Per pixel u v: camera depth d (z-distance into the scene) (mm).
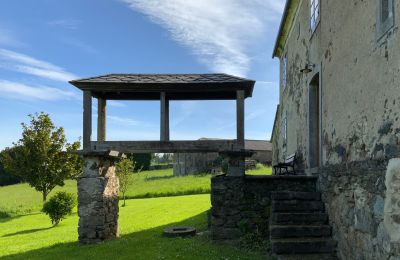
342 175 5965
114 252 7793
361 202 5117
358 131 5281
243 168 8320
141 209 17859
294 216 6797
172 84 8984
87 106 9070
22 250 9352
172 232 9422
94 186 8992
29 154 20828
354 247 5371
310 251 6094
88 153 8906
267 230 7992
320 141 7484
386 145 4336
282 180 8102
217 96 10289
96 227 8961
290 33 11641
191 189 25328
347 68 5797
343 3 6016
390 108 4250
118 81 9000
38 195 28688
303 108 9500
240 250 7336
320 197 7344
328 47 6906
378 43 4590
